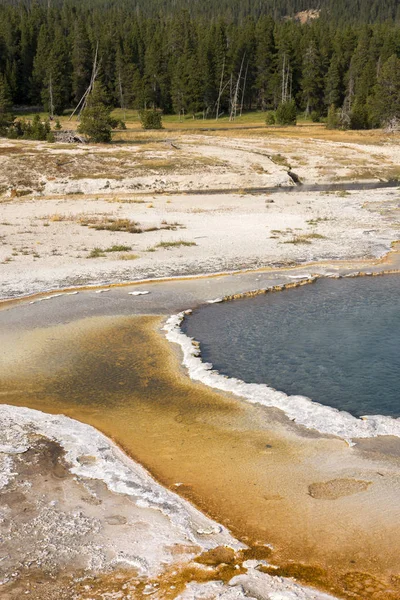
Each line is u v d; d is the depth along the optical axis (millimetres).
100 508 7809
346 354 14227
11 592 6227
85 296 19344
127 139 74688
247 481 8578
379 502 7957
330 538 7219
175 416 10906
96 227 30969
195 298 19078
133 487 8328
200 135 78938
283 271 22625
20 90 116125
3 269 22828
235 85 113375
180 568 6621
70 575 6496
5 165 52656
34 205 39469
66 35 131125
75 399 11719
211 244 27203
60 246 26875
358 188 51156
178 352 14297
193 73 106750
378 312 17625
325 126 92062
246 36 115375
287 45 110125
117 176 51812
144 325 16328
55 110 109562
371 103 89875
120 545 7031
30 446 9555
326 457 9250
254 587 6289
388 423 10398
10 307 18156
